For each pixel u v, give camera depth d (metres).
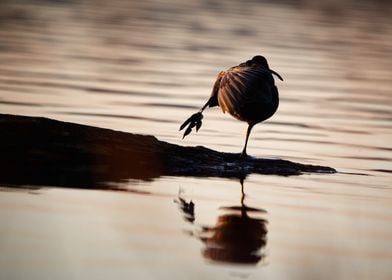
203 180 15.35
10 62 31.77
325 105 26.72
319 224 13.08
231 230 12.46
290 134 21.64
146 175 15.32
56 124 15.72
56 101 24.53
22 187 13.88
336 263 11.09
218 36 43.03
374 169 17.78
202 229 12.41
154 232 12.09
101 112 23.25
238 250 11.56
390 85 31.58
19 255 10.80
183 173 15.61
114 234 11.84
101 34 41.78
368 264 11.20
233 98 15.05
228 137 20.72
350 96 28.66
